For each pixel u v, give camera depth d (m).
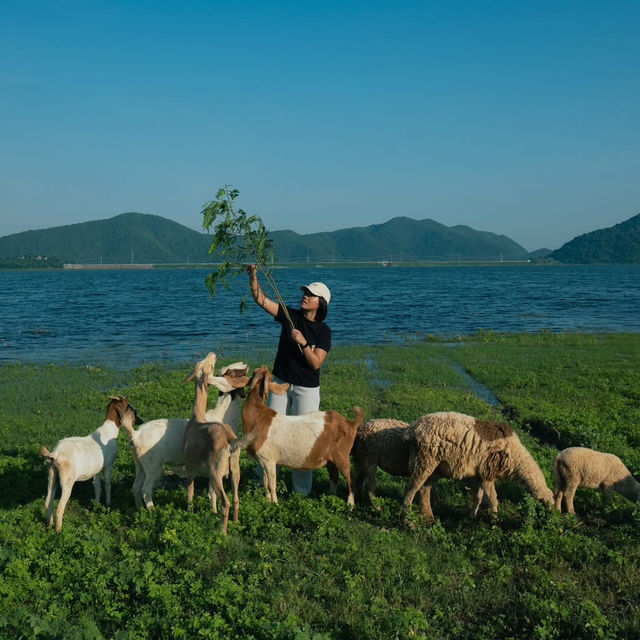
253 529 6.83
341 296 66.38
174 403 14.05
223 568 5.94
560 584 5.64
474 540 6.77
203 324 36.97
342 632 5.00
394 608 5.25
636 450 10.68
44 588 5.55
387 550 6.32
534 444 11.02
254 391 7.61
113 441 7.84
